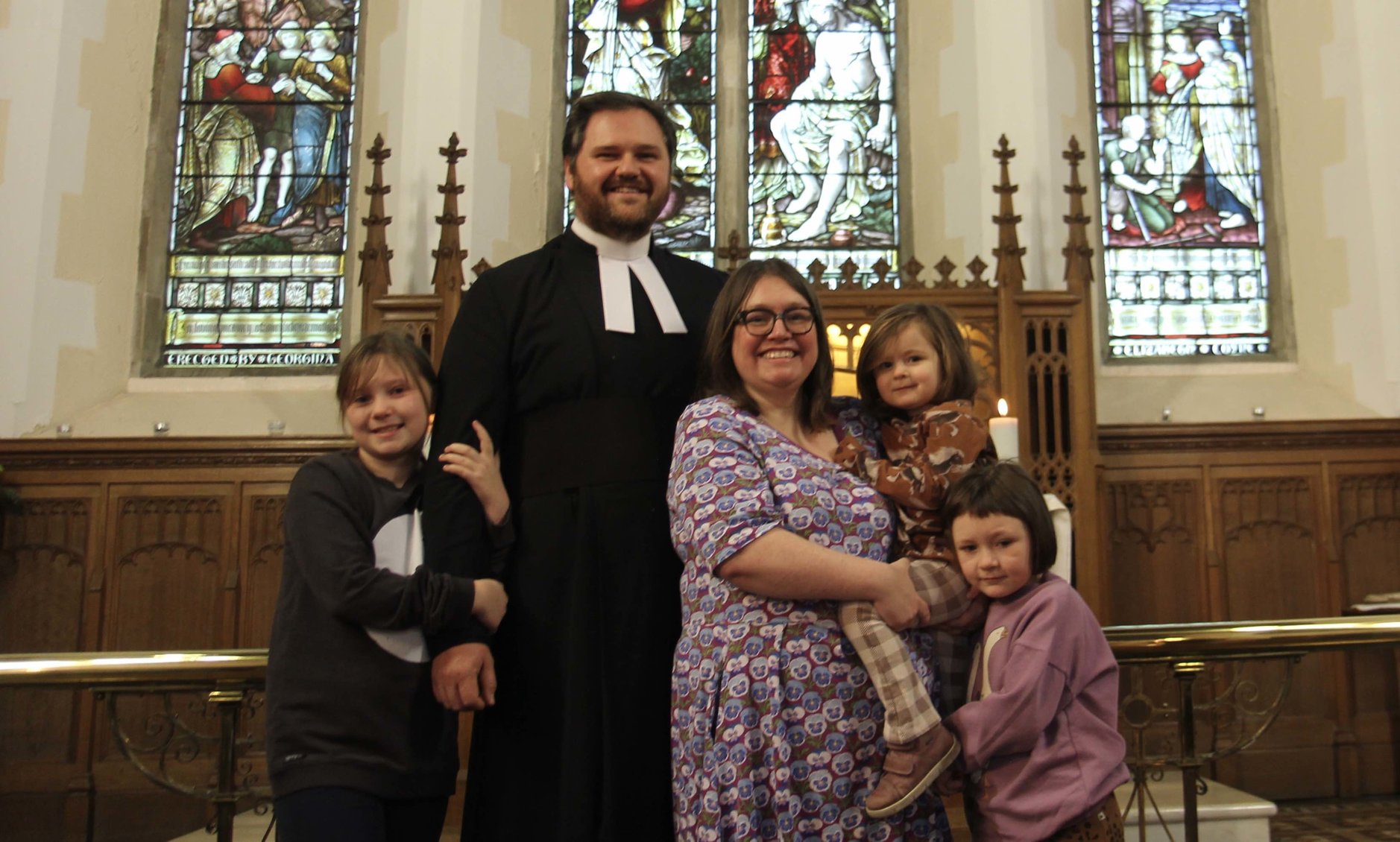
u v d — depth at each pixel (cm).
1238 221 691
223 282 673
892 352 199
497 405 205
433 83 641
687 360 213
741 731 168
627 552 196
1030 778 177
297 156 687
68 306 624
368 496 198
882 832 170
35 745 539
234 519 569
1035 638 178
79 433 611
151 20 690
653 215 217
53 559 563
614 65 702
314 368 661
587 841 182
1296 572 580
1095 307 669
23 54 626
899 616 172
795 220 688
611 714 188
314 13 700
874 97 702
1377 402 628
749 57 707
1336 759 550
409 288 609
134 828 533
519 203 656
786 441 185
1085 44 693
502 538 197
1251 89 706
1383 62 650
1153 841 405
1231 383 657
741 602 175
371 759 179
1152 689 537
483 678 184
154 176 677
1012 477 186
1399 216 634
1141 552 580
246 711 533
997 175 645
